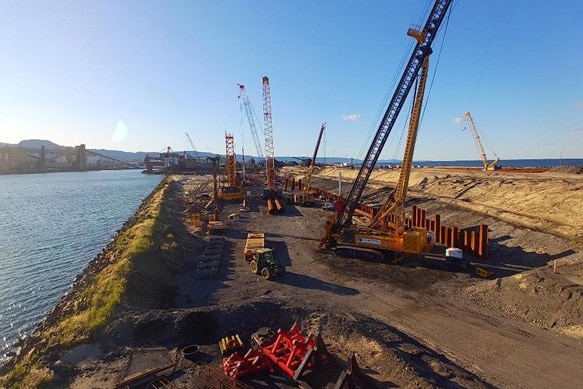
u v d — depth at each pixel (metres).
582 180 46.28
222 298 25.67
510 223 37.94
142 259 29.70
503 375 16.27
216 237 43.78
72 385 15.84
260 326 21.02
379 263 33.16
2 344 25.73
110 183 184.38
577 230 32.28
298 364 16.41
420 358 17.02
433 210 50.12
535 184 46.12
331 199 71.06
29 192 138.88
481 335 19.83
